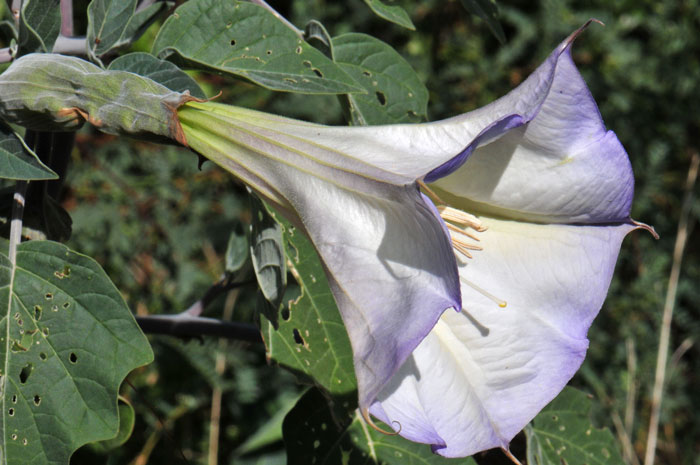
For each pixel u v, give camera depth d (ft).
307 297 2.06
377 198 1.77
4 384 1.84
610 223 1.92
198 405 3.71
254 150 1.82
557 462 2.22
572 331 1.90
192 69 2.00
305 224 1.79
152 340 3.45
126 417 2.27
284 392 3.96
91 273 1.87
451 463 2.13
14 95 1.84
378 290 1.75
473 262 1.94
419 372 1.86
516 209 1.93
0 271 1.86
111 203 3.90
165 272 3.92
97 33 2.00
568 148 1.88
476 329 1.90
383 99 2.19
